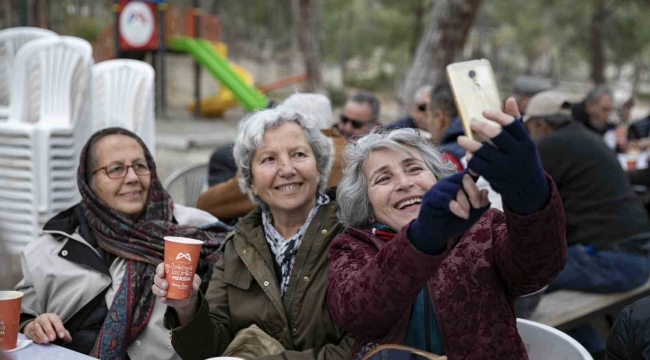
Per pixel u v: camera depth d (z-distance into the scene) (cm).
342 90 3186
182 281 205
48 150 387
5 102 589
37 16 1995
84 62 414
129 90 462
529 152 144
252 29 4631
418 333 204
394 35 3228
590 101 686
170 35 1853
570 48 3919
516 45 4653
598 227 393
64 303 266
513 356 198
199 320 221
